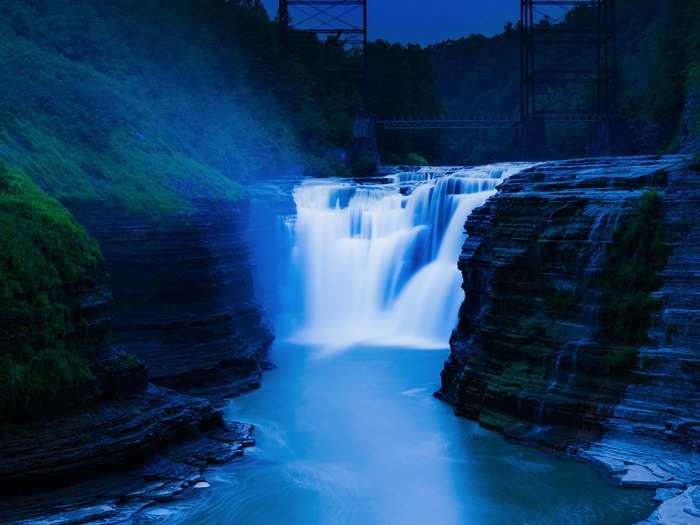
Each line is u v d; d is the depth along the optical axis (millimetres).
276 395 34812
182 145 45281
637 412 26281
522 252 31422
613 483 24391
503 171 53406
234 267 38656
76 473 23297
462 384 31594
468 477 25641
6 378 23078
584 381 28047
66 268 26172
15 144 33469
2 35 42156
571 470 25578
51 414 24125
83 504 22688
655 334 27609
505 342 30641
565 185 33375
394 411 32438
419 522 22953
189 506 23656
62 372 24422
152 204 35406
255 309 39906
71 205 33062
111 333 33094
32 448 22844
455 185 49938
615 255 29750
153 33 56000
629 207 30250
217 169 49344
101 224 33688
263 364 38875
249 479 25734
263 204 45844
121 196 34781
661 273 28625
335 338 46250
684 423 25172
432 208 50031
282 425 30875
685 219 29375
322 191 54469
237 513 23422
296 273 49406
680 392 26031
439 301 46125
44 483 22781
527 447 27609
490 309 32031
